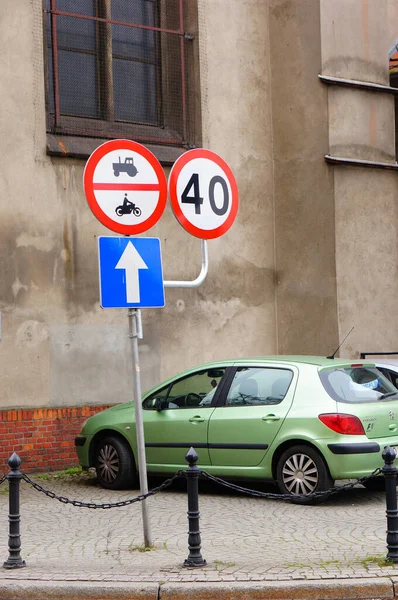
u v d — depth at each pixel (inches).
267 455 472.4
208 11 678.5
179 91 673.6
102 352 617.9
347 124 688.4
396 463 463.5
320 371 473.1
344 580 310.8
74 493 511.5
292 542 376.5
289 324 693.3
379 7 716.7
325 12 685.3
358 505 458.9
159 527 416.2
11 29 590.2
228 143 681.6
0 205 581.0
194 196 411.8
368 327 689.0
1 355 576.1
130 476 517.3
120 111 650.8
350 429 454.0
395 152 746.2
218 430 486.6
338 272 674.8
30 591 316.5
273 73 703.7
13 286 583.8
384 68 718.5
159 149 653.9
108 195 373.4
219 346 669.9
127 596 310.3
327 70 684.7
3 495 508.7
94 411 607.5
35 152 596.1
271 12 705.6
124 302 372.2
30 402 586.2
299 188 690.2
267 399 478.9
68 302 605.3
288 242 694.5
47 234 599.2
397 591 306.0
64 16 628.1
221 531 403.5
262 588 307.0
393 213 709.3
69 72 628.1
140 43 663.8
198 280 410.9
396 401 477.7
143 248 379.6
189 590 308.0
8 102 586.9
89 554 364.2
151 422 508.7
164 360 644.7
